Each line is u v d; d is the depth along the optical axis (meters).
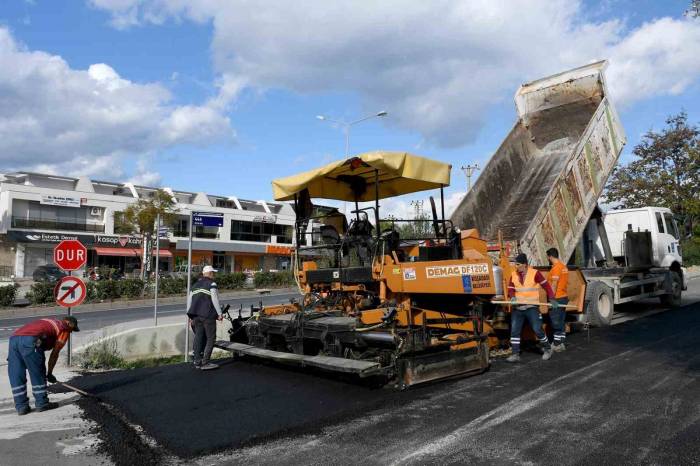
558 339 8.17
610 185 33.56
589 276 11.13
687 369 6.59
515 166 11.41
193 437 4.65
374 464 3.91
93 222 42.12
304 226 7.92
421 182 7.98
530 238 9.16
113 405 5.89
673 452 3.99
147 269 35.38
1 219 38.31
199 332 7.72
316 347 7.25
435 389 6.01
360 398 5.73
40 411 5.77
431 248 7.07
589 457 3.93
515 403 5.36
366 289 6.92
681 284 13.72
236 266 51.75
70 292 8.30
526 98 12.02
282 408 5.46
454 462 3.90
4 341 12.13
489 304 7.85
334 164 6.89
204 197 50.78
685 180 31.12
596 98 11.02
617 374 6.47
